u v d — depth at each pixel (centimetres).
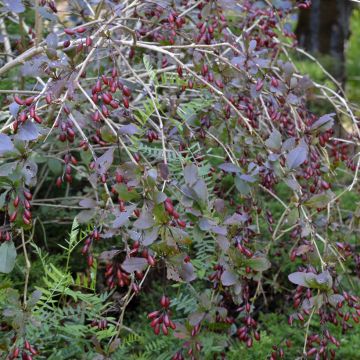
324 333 225
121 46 282
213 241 253
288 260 306
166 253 186
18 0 238
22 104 194
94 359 208
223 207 205
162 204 181
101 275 298
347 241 264
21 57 240
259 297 318
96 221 221
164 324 196
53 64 206
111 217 243
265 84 243
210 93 250
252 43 236
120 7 251
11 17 323
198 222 194
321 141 235
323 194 218
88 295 215
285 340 271
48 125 239
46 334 227
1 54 281
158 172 196
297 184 214
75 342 229
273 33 286
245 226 224
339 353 275
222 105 238
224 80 240
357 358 271
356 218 249
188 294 266
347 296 225
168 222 183
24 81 292
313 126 234
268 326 293
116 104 204
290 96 247
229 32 279
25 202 190
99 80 206
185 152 239
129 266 192
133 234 198
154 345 245
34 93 240
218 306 232
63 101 202
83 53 241
